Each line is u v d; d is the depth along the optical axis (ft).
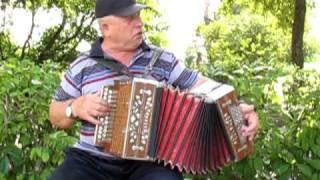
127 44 9.88
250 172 13.20
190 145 9.62
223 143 9.83
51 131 12.77
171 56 10.29
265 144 13.19
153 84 9.38
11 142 12.62
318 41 76.84
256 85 13.15
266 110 13.25
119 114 9.35
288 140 13.44
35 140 12.67
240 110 9.91
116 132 9.36
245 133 9.95
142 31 10.02
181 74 10.17
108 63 9.91
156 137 9.45
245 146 9.97
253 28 48.65
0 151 12.52
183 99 9.55
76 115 9.61
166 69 10.12
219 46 45.34
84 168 9.90
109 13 9.77
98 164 9.91
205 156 9.73
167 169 9.61
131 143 9.32
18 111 12.55
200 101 9.59
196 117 9.59
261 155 13.12
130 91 9.32
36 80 12.71
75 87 10.09
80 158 9.98
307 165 13.35
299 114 13.55
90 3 47.14
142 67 10.02
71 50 47.83
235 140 9.80
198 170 9.70
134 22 9.86
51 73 13.24
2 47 46.65
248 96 13.03
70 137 12.30
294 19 36.22
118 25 9.77
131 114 9.31
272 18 45.75
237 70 13.43
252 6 45.57
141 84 9.34
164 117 9.51
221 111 9.64
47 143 12.36
